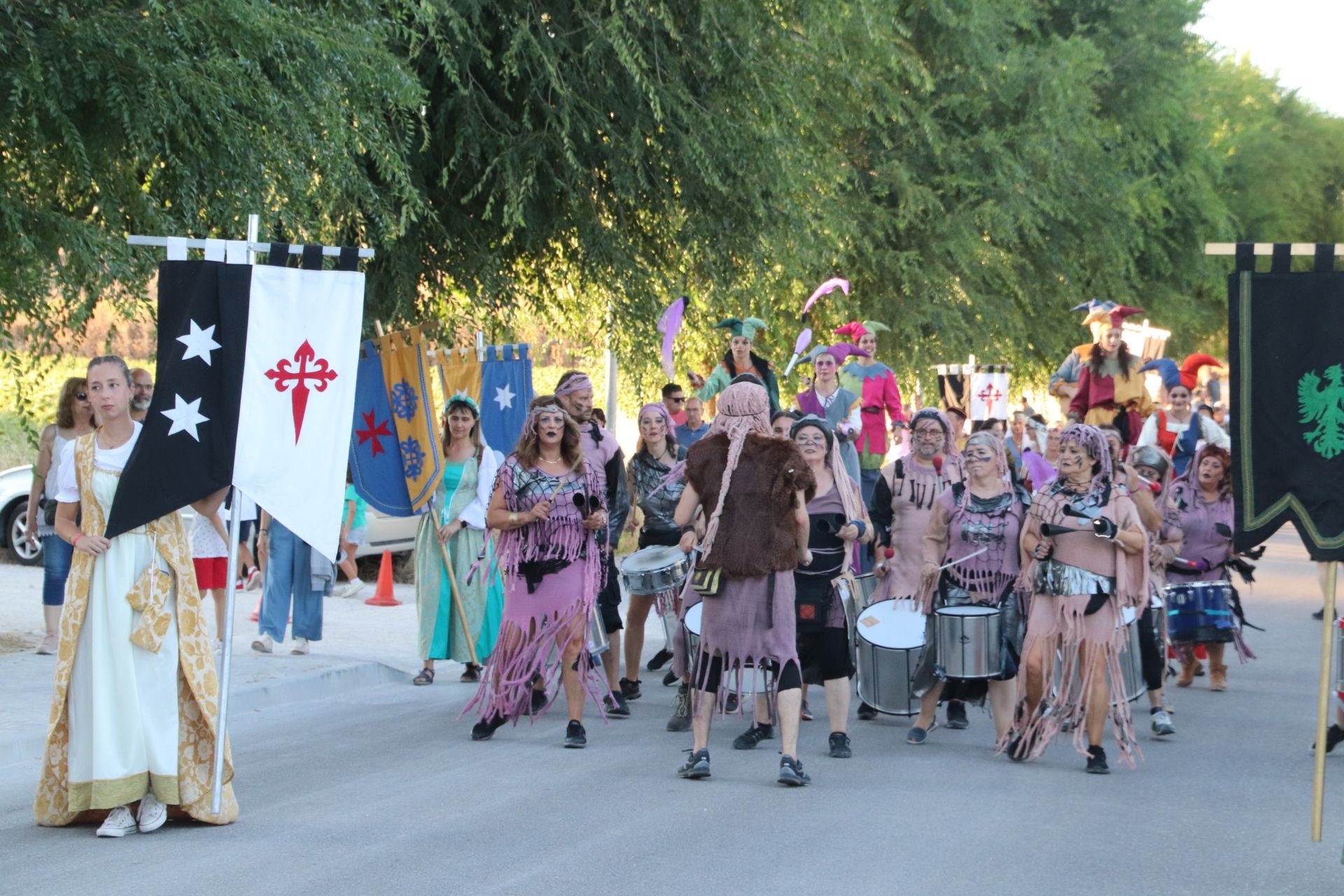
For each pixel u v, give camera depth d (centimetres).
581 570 1088
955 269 3156
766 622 943
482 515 1340
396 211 1872
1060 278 3509
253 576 1761
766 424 969
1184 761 1067
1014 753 1063
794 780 939
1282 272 771
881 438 1664
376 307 1966
